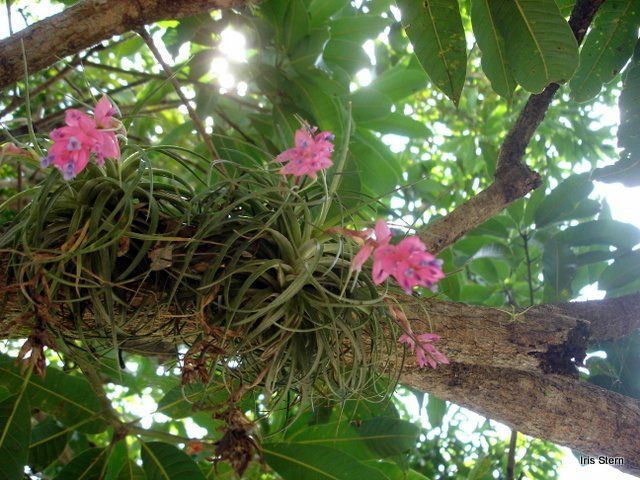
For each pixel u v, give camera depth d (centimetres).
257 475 61
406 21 51
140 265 35
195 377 35
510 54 51
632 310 52
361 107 80
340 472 51
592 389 50
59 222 34
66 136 30
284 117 72
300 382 37
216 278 35
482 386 47
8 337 38
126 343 39
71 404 52
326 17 74
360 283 38
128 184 35
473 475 69
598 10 57
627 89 60
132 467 52
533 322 44
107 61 107
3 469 44
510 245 81
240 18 66
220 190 37
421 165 106
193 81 69
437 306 44
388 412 61
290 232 36
